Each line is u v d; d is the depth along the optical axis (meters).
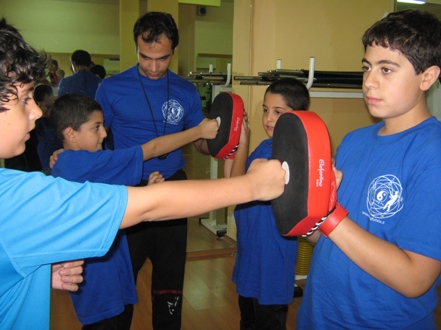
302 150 0.79
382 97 0.89
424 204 0.81
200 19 4.92
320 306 1.03
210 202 0.75
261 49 3.00
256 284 1.59
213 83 3.21
